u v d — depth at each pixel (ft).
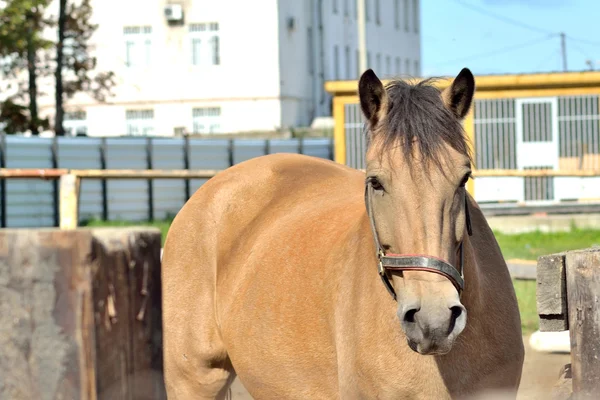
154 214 78.13
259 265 13.92
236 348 14.06
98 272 6.93
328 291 12.12
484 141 66.74
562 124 65.77
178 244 15.96
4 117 89.56
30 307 6.88
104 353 6.96
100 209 75.51
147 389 7.34
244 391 20.56
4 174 21.65
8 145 69.67
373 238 11.24
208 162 80.89
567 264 9.70
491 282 11.49
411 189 9.95
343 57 144.25
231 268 14.87
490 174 58.75
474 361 10.73
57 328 6.87
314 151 84.23
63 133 93.25
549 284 10.71
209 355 15.12
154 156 78.38
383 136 10.36
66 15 92.43
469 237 11.16
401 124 10.19
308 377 12.60
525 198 66.44
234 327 14.07
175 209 79.41
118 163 76.59
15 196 68.49
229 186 15.78
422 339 9.59
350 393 11.41
